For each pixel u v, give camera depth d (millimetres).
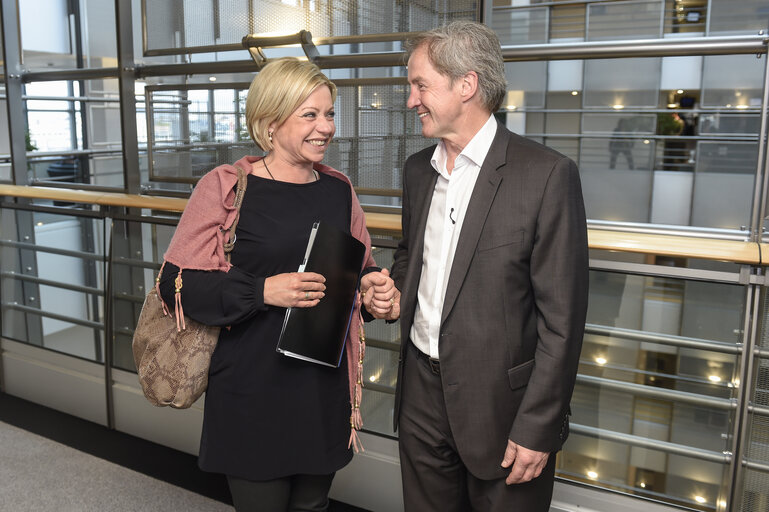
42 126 4035
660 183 15680
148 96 2514
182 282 1188
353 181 2164
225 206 1214
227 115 2371
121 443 2443
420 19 1944
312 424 1267
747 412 1522
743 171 15039
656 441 1656
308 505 1375
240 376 1234
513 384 1116
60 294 2641
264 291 1158
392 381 1964
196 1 2365
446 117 1108
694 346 1571
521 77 16109
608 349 1686
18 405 2785
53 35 3756
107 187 2703
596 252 1661
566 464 1784
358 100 2107
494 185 1093
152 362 1237
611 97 15648
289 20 2191
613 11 14641
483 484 1208
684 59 14992
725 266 1514
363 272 1421
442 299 1180
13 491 2107
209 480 2182
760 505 1544
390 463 1955
